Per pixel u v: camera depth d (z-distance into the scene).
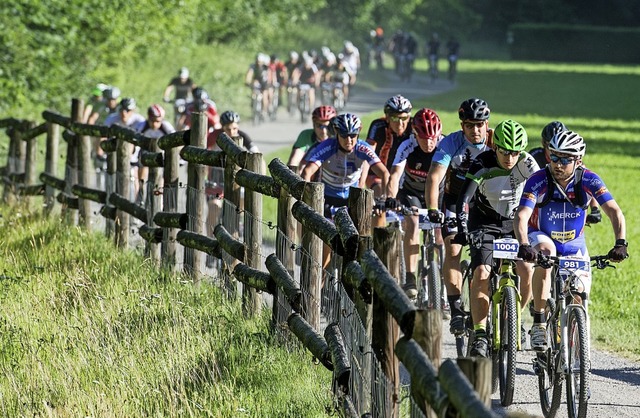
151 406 18.11
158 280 26.61
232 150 25.59
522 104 118.75
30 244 31.39
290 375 19.72
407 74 151.25
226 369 19.70
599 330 27.42
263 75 86.94
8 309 24.14
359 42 172.00
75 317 22.92
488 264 21.33
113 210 33.28
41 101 61.16
